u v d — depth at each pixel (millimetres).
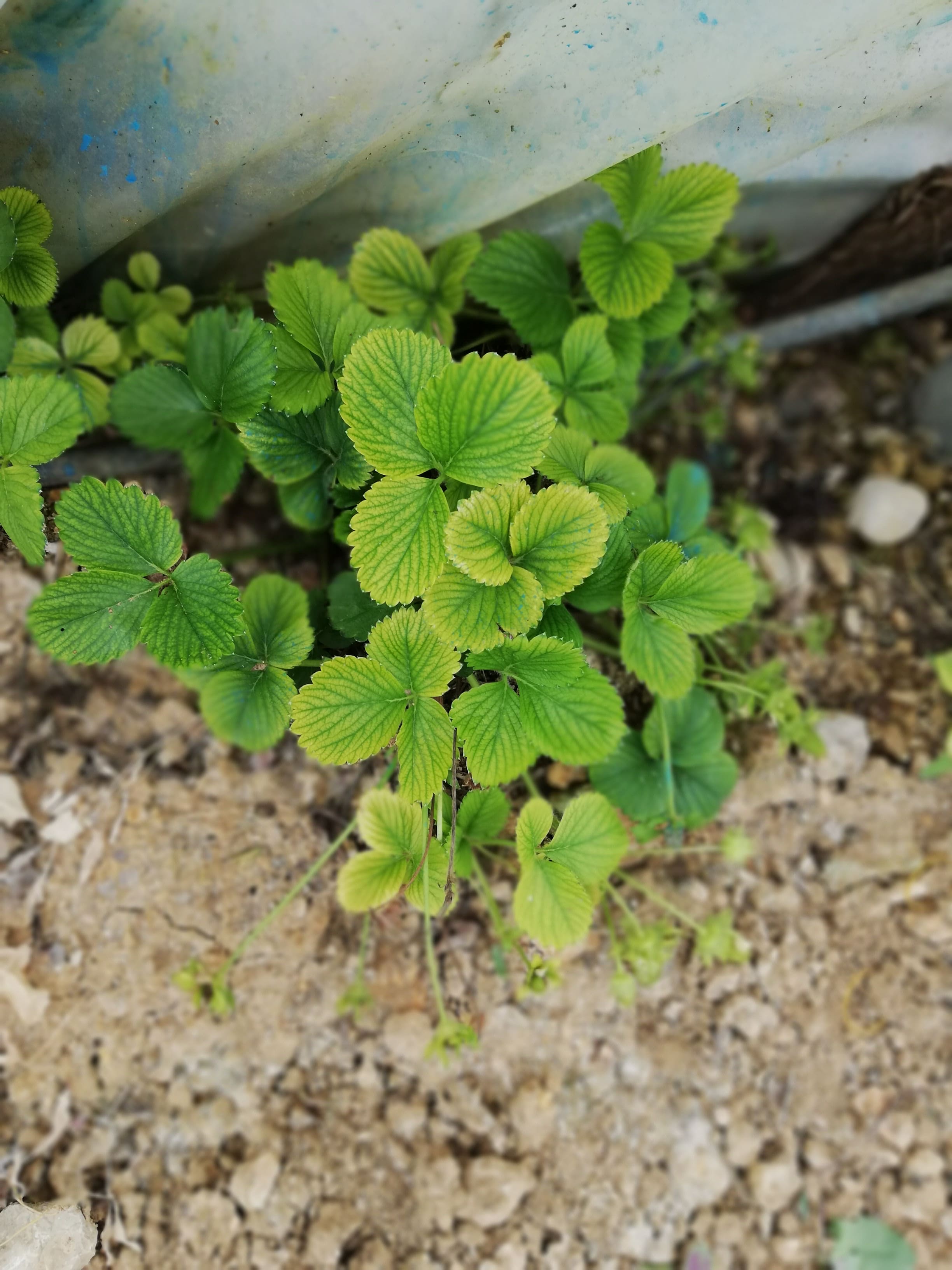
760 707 519
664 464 637
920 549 643
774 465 656
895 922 581
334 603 413
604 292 435
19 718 526
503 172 434
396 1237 509
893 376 675
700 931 480
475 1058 526
